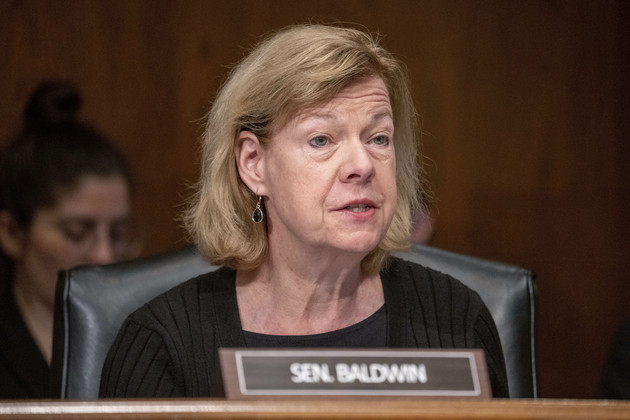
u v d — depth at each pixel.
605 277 8.45
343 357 2.83
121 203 5.79
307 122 3.54
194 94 7.94
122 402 2.70
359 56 3.54
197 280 4.04
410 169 4.07
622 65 8.44
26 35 7.67
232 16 7.98
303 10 8.04
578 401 2.75
